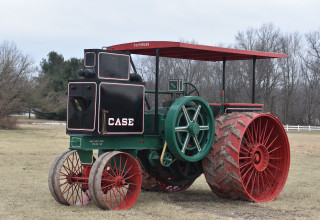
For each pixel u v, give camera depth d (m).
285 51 52.09
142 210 7.39
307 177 11.64
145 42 8.12
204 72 35.84
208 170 8.30
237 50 8.83
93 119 7.23
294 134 33.31
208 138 8.30
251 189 8.59
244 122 8.23
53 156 15.77
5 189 9.27
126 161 7.57
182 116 8.28
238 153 7.98
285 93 53.66
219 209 7.70
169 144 7.88
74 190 9.12
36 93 40.00
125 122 7.60
